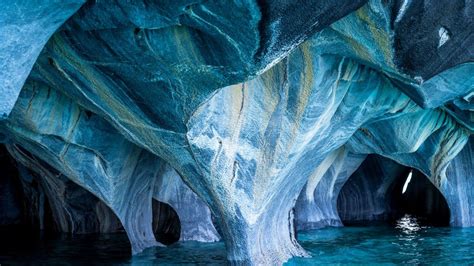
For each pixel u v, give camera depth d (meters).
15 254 12.83
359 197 21.45
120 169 11.84
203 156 8.36
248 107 8.66
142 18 5.59
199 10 5.39
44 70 7.54
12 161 17.59
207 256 12.24
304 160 10.56
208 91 6.69
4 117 4.93
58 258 12.26
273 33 5.57
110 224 16.86
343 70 9.26
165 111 7.37
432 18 7.02
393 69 8.14
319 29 5.95
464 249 13.52
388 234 16.34
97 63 6.71
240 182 9.01
